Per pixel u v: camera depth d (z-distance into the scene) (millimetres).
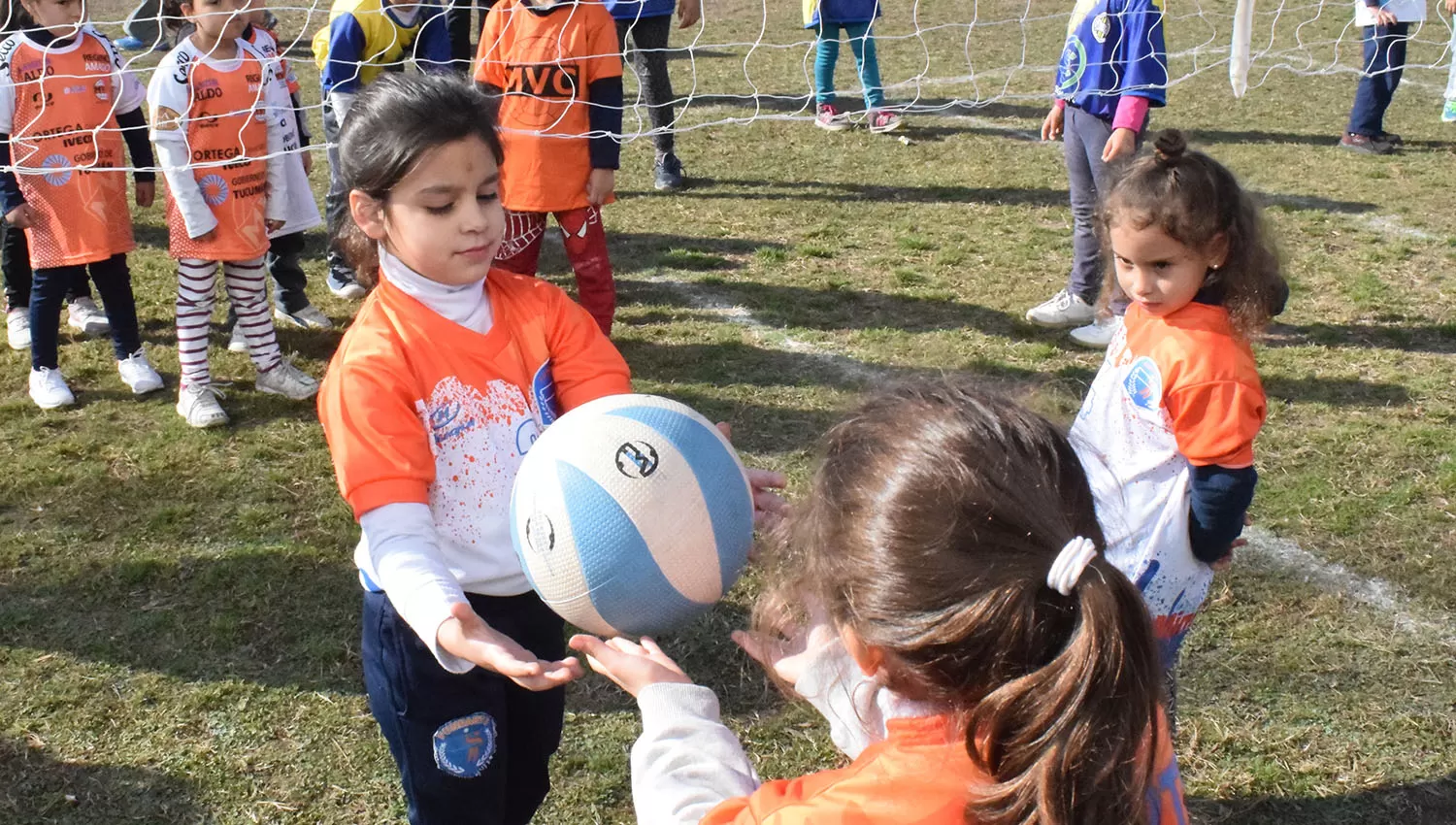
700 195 7270
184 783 2742
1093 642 1065
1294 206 6883
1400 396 4582
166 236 6562
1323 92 9711
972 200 7133
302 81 10281
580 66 4406
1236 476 2127
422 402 1839
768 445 4301
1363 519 3746
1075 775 1072
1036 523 1139
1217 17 12234
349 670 3135
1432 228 6512
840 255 6227
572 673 1532
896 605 1132
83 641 3234
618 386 2033
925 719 1179
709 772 1373
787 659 1435
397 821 2646
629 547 1680
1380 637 3205
